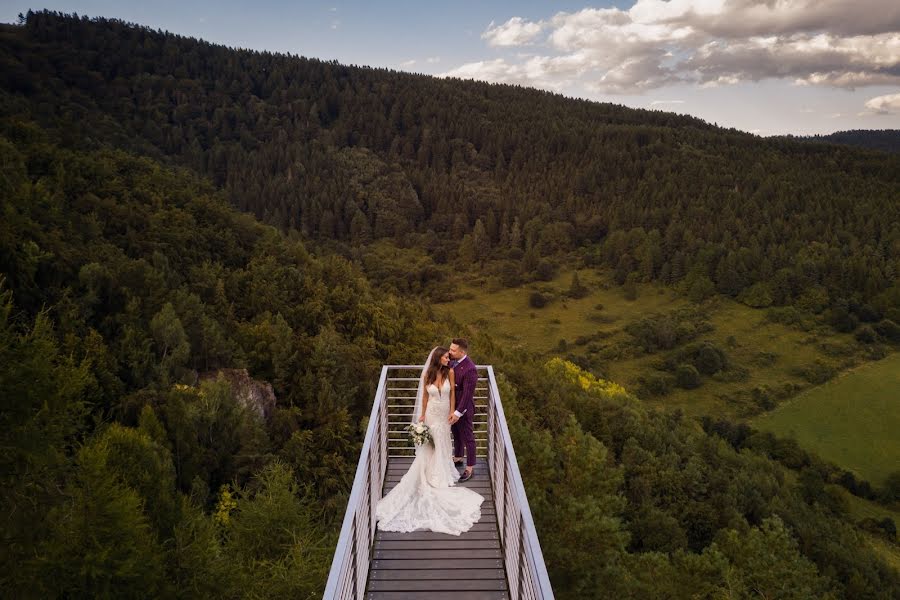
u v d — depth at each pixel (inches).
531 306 4581.7
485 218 5802.2
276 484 650.8
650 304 4493.1
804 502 2020.2
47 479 408.5
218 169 5861.2
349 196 5684.1
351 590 150.5
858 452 2792.8
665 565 649.0
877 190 5290.4
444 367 248.8
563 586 613.6
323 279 2541.8
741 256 4419.3
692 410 3216.0
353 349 1785.2
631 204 5546.3
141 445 626.5
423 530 223.1
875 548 1983.3
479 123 7352.4
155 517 581.0
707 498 1577.3
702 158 6274.6
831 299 4099.4
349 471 1346.0
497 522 227.1
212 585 505.4
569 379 2588.6
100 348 1152.2
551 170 6643.7
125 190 2335.1
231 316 1788.9
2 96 3312.0
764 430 2997.0
